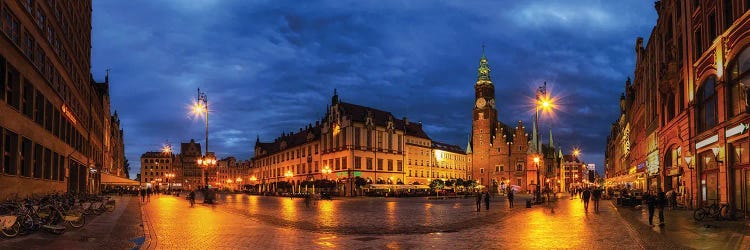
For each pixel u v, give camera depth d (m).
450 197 82.56
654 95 46.34
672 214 29.55
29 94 31.45
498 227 23.94
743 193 24.89
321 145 107.75
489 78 145.88
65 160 45.16
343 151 98.81
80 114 55.84
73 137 50.56
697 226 22.64
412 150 117.00
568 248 16.25
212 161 63.97
